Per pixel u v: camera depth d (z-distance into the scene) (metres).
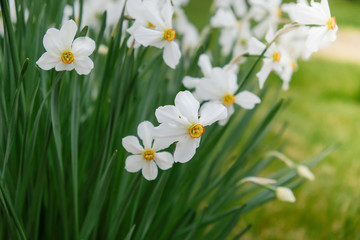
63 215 0.63
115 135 0.65
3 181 0.60
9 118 0.60
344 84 2.62
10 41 0.59
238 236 0.70
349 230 1.05
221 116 0.55
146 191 0.64
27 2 0.71
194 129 0.55
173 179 0.68
